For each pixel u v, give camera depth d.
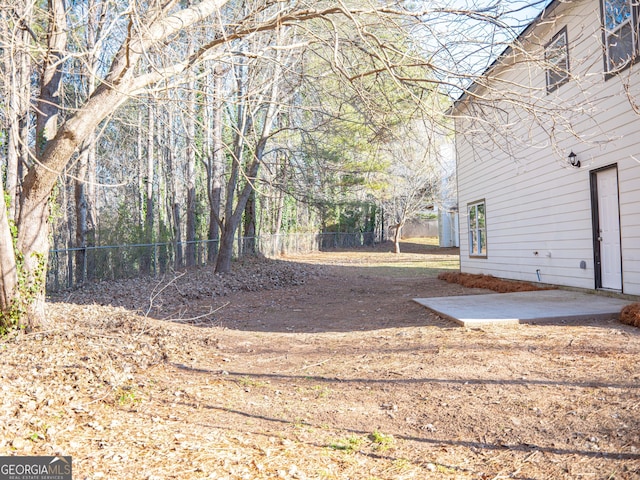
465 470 3.15
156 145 21.17
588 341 5.52
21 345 5.92
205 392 4.98
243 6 7.09
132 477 3.01
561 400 3.96
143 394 4.89
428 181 29.19
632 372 4.32
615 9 7.95
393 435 3.71
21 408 4.08
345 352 6.34
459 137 15.10
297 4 5.49
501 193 13.14
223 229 16.77
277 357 6.41
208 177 16.73
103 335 6.59
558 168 10.10
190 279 14.79
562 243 10.09
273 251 28.56
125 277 15.41
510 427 3.64
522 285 10.92
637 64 7.39
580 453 3.19
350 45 6.00
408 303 10.27
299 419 4.13
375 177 23.92
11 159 11.11
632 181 7.72
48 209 6.75
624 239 7.98
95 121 5.46
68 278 13.93
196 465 3.21
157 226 22.17
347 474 3.12
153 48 5.24
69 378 5.03
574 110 5.57
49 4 6.68
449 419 3.89
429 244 41.31
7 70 5.15
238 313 10.45
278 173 15.12
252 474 3.10
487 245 14.27
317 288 14.75
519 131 11.45
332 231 38.78
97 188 22.12
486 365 5.04
